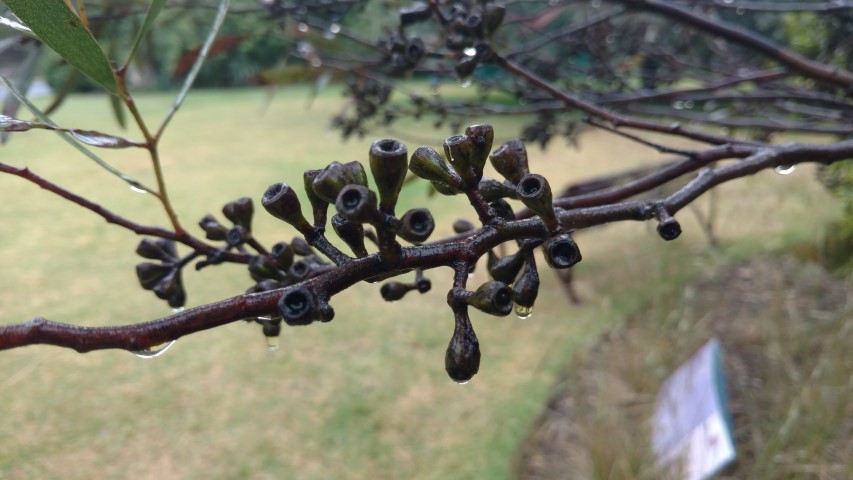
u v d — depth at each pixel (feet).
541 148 1.86
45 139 8.28
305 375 3.07
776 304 3.10
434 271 4.18
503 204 0.60
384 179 0.47
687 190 0.71
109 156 7.55
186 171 6.91
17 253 4.47
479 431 2.67
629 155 6.91
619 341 3.22
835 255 3.68
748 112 2.13
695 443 2.18
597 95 1.97
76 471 2.45
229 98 13.01
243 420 2.76
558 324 3.47
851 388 2.39
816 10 1.86
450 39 1.04
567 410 2.75
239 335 3.44
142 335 0.46
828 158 0.86
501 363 3.14
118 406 2.83
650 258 4.12
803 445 2.25
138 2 1.50
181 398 2.89
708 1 1.97
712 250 4.09
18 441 2.59
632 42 2.35
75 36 0.63
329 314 0.47
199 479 2.43
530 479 2.40
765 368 2.77
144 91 13.71
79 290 3.90
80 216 5.28
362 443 2.62
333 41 1.72
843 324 2.78
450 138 0.53
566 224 0.64
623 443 2.32
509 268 0.57
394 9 1.87
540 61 2.01
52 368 3.11
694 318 3.26
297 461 2.53
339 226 0.50
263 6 1.64
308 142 8.50
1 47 1.18
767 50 1.45
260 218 5.10
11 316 3.55
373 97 1.84
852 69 2.46
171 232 0.73
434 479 2.43
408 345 3.33
